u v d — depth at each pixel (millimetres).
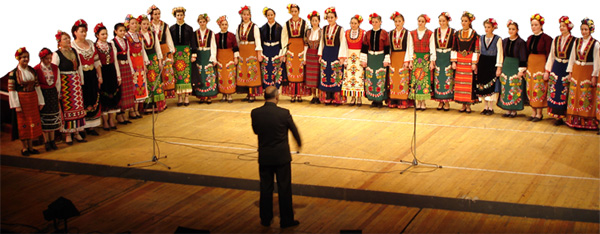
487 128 7809
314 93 9562
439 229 4883
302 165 6383
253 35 9438
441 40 8609
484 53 8344
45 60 6875
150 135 7789
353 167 6277
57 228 5016
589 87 7457
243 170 6238
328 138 7461
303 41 9359
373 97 9117
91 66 7520
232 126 8195
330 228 4953
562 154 6578
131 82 8359
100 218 5254
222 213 5324
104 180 6293
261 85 9711
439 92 8812
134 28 8367
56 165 6664
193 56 9359
